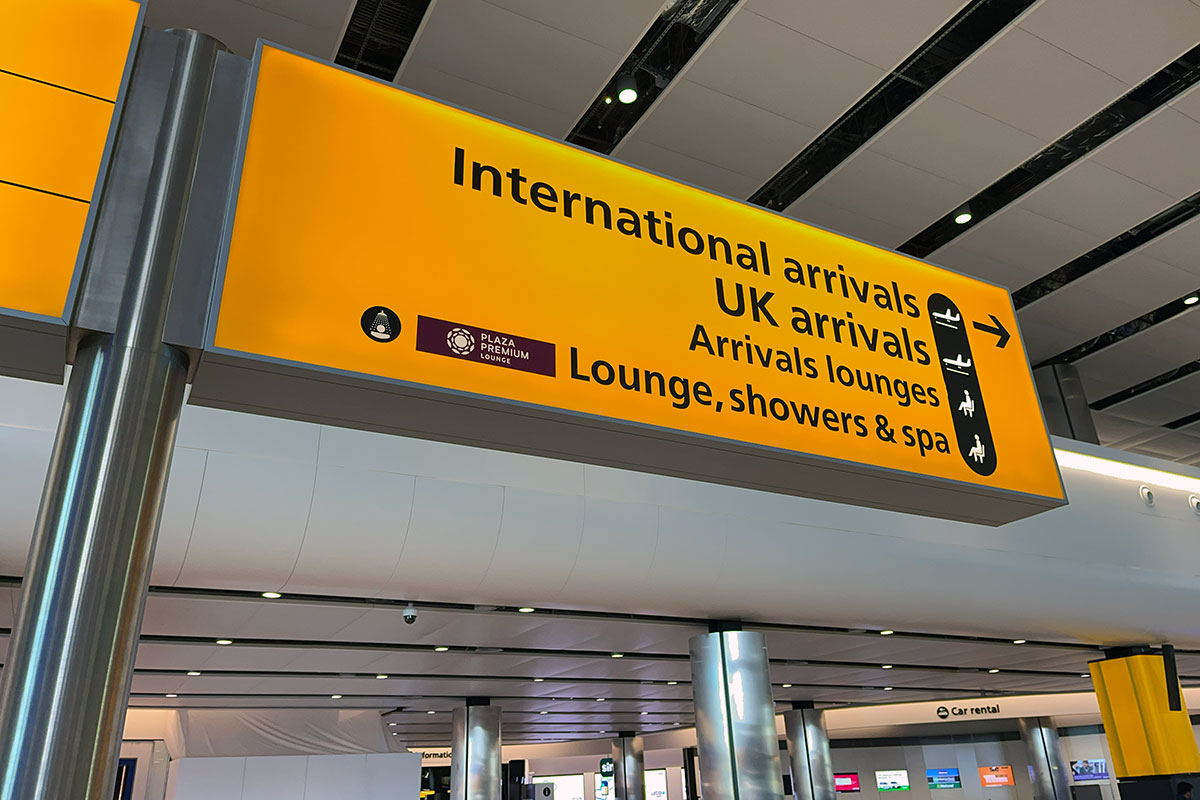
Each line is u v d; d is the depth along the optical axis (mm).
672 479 10430
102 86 2391
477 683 17516
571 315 2992
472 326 2754
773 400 3350
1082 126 10828
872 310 3932
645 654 15164
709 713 11695
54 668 1816
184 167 2449
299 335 2430
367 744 19047
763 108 10164
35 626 1862
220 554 8336
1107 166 11336
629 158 10922
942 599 12367
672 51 9445
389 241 2719
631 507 9992
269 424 8297
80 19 2457
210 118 2596
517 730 28812
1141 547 14047
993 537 12648
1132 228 12555
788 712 25016
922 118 10422
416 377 2562
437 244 2814
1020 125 10492
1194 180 11578
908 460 3625
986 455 3920
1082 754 30141
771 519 10898
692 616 11758
